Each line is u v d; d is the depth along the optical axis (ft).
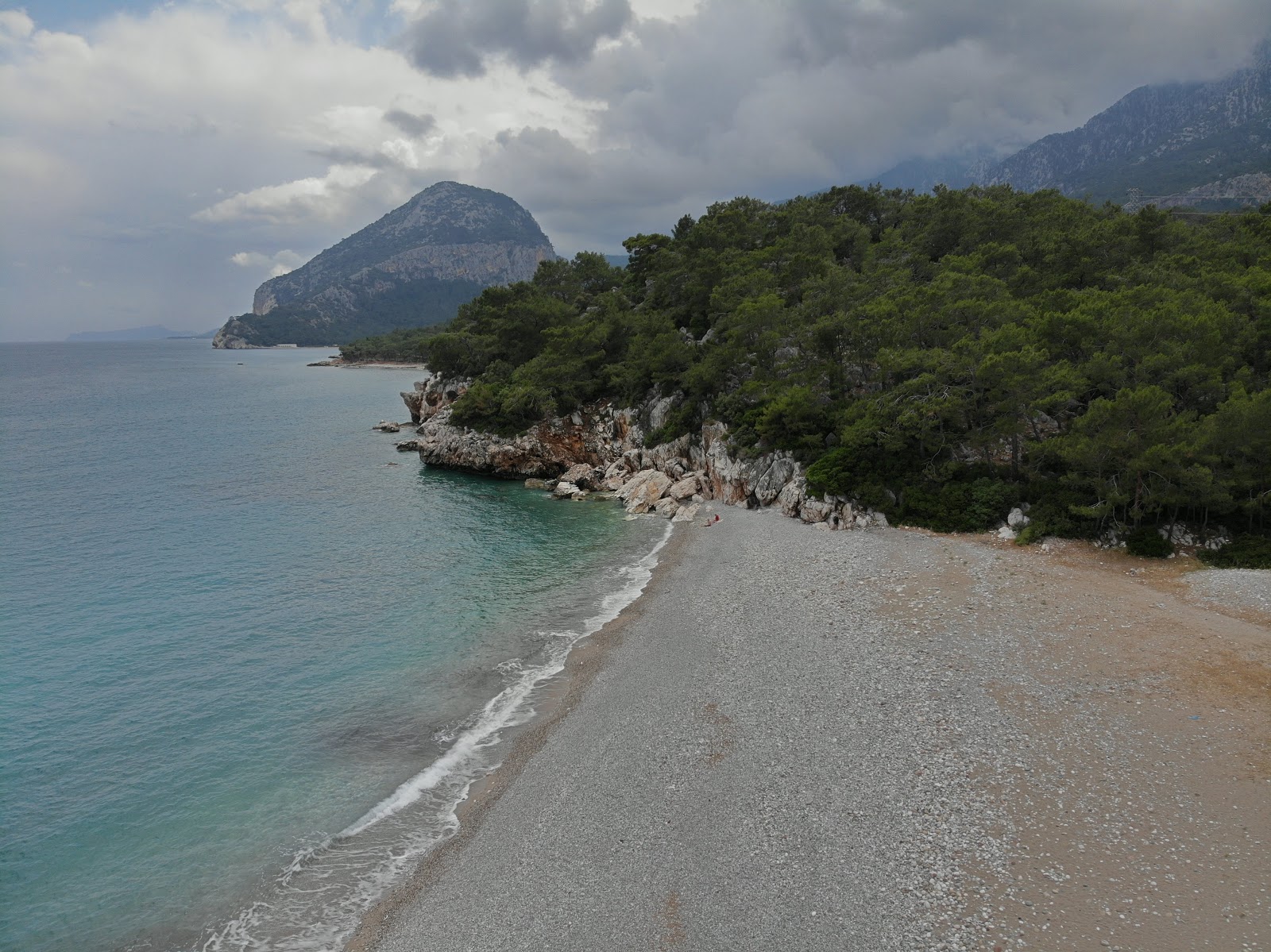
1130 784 71.20
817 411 187.11
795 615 119.24
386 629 124.36
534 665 110.32
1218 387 134.21
